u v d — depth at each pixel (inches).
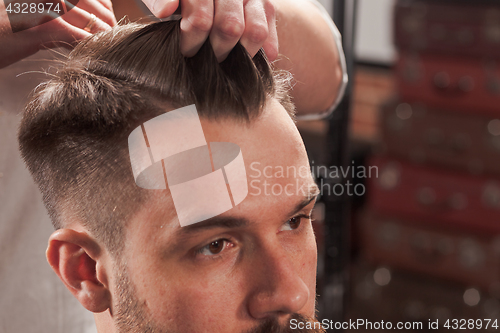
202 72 13.4
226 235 13.5
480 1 45.2
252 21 13.8
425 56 49.3
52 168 14.5
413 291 51.8
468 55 46.8
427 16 47.6
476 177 48.2
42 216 19.8
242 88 13.4
